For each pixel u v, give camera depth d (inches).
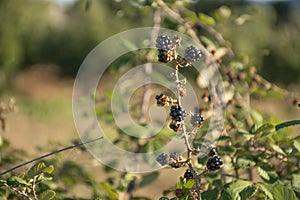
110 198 52.8
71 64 428.1
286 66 246.1
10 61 335.9
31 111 319.0
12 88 356.8
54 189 52.7
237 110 57.1
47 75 430.6
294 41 261.7
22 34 354.9
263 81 60.2
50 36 406.3
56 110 333.4
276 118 55.3
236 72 60.6
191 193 43.8
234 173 53.1
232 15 70.7
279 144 50.3
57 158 56.6
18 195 47.8
